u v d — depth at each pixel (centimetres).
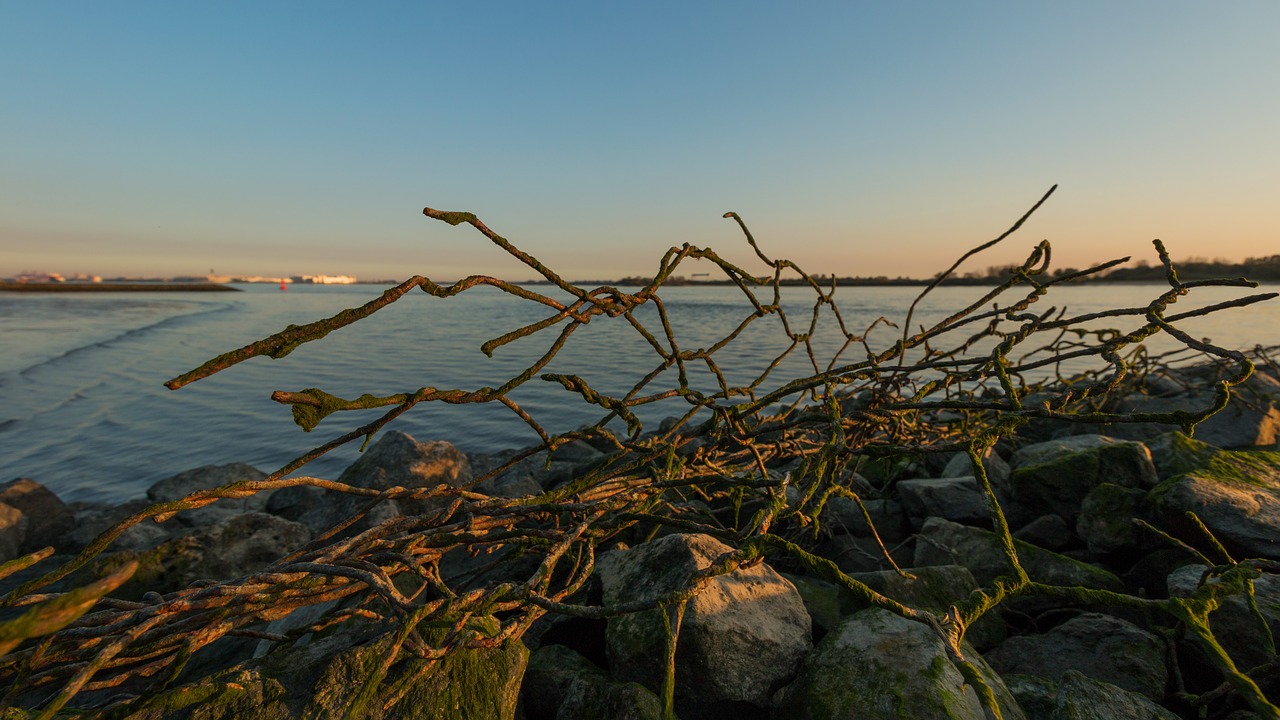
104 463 1059
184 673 361
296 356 2364
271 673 211
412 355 2383
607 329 3369
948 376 372
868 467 659
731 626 264
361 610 235
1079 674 245
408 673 181
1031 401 780
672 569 296
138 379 1842
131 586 468
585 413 1398
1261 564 222
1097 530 415
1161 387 914
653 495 299
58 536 735
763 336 2864
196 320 4262
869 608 281
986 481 232
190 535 502
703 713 260
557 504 272
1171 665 289
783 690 262
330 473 1009
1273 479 428
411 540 245
